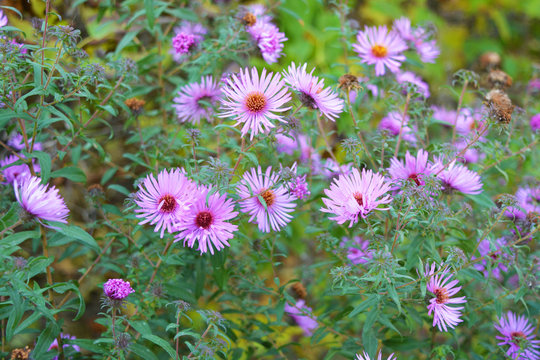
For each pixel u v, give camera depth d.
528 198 0.76
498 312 0.70
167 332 0.71
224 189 0.65
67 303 0.70
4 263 0.62
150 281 0.70
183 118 0.78
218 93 0.75
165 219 0.65
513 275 0.73
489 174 0.76
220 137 0.75
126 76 0.74
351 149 0.68
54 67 0.66
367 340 0.68
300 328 0.81
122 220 0.73
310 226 0.77
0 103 0.66
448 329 0.71
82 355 0.72
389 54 0.78
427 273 0.67
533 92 0.89
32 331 0.69
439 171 0.68
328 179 0.76
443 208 0.66
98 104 0.72
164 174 0.65
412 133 0.76
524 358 0.71
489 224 0.69
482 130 0.73
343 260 0.72
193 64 0.79
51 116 0.78
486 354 0.76
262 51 0.75
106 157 0.79
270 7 0.85
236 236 0.71
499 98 0.70
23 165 0.74
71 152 0.76
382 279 0.64
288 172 0.67
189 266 0.76
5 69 0.64
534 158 0.81
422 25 0.84
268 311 0.76
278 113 0.72
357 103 0.77
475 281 0.73
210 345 0.65
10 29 0.66
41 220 0.64
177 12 0.80
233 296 0.77
